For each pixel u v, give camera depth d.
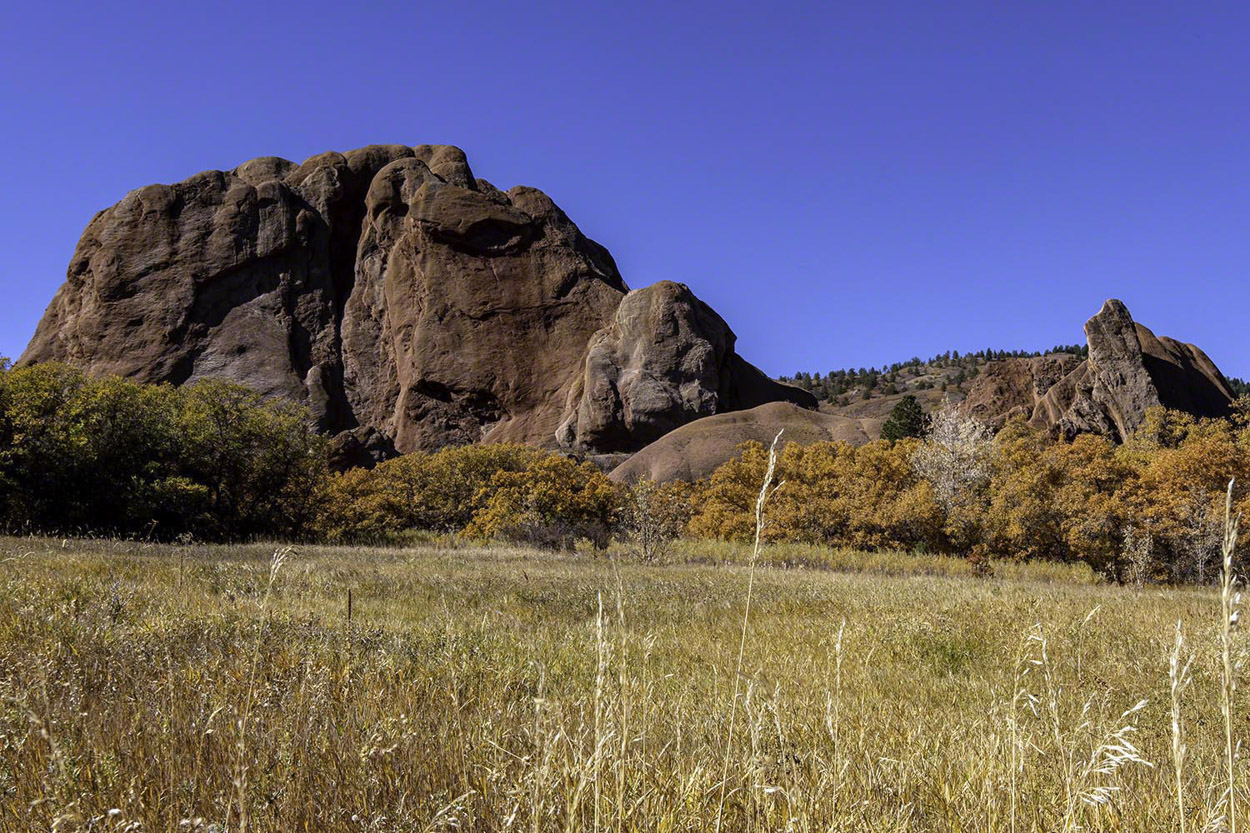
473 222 129.25
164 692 4.47
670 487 43.56
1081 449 31.00
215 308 126.38
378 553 21.17
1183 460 27.59
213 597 9.59
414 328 127.81
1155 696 5.77
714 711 4.20
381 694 4.78
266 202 133.75
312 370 124.50
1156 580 26.56
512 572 16.31
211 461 28.50
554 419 116.50
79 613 7.20
